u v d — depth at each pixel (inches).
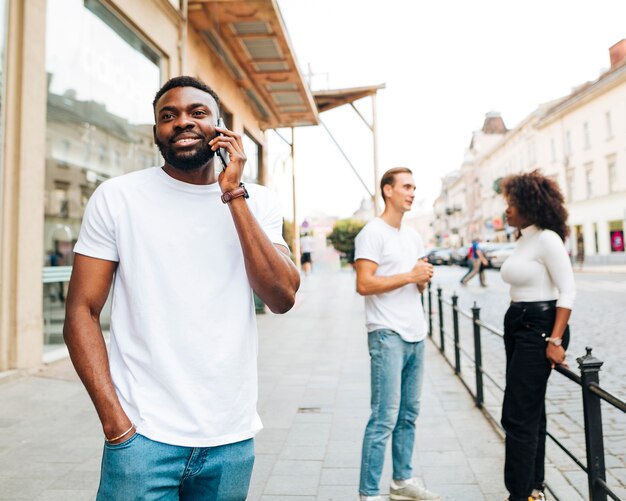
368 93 575.8
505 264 110.8
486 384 220.5
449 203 3412.9
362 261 112.0
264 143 572.7
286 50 383.6
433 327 344.2
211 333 56.6
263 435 159.8
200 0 318.0
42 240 213.3
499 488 121.2
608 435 159.2
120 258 57.5
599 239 1389.0
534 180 106.7
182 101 58.8
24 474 125.5
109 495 52.9
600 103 1352.1
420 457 139.9
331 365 258.8
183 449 54.6
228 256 59.0
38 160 210.7
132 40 290.8
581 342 298.7
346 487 124.0
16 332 200.1
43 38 213.6
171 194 59.2
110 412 52.6
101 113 271.0
